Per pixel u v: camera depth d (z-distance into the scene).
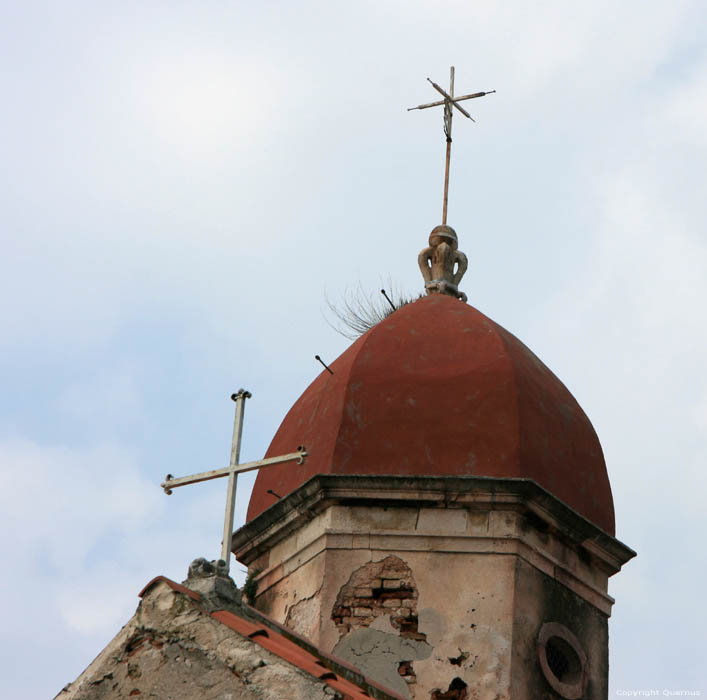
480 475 38.69
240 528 40.75
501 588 37.97
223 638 26.00
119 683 26.31
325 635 37.91
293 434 40.97
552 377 42.12
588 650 39.25
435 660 37.44
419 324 41.75
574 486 40.12
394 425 39.47
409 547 38.44
